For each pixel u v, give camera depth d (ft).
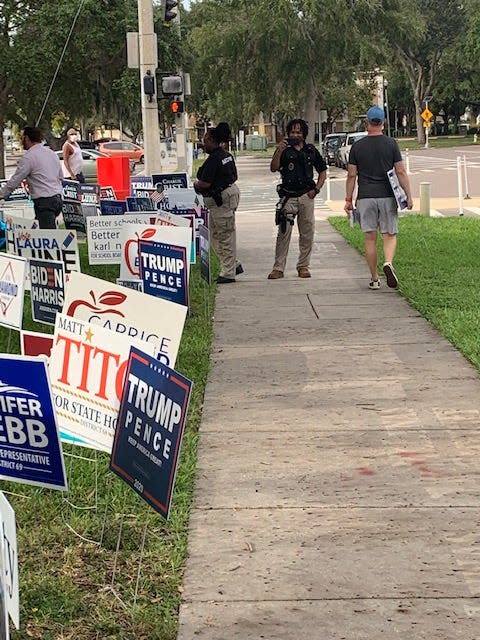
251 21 161.17
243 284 40.42
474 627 12.41
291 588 13.57
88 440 14.35
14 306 23.03
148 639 12.34
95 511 16.29
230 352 27.96
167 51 94.07
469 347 26.61
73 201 47.09
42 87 83.92
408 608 12.92
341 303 35.22
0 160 88.84
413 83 276.00
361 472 17.98
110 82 91.66
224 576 13.99
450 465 18.22
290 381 24.53
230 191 39.91
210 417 21.67
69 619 12.78
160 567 14.25
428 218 66.03
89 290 16.99
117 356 13.89
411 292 35.96
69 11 79.00
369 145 36.37
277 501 16.72
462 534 15.19
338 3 154.20
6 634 8.93
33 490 17.16
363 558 14.43
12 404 12.70
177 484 17.42
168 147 153.38
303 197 40.88
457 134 338.75
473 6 248.32
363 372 25.17
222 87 172.24
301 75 163.84
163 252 26.43
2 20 82.07
